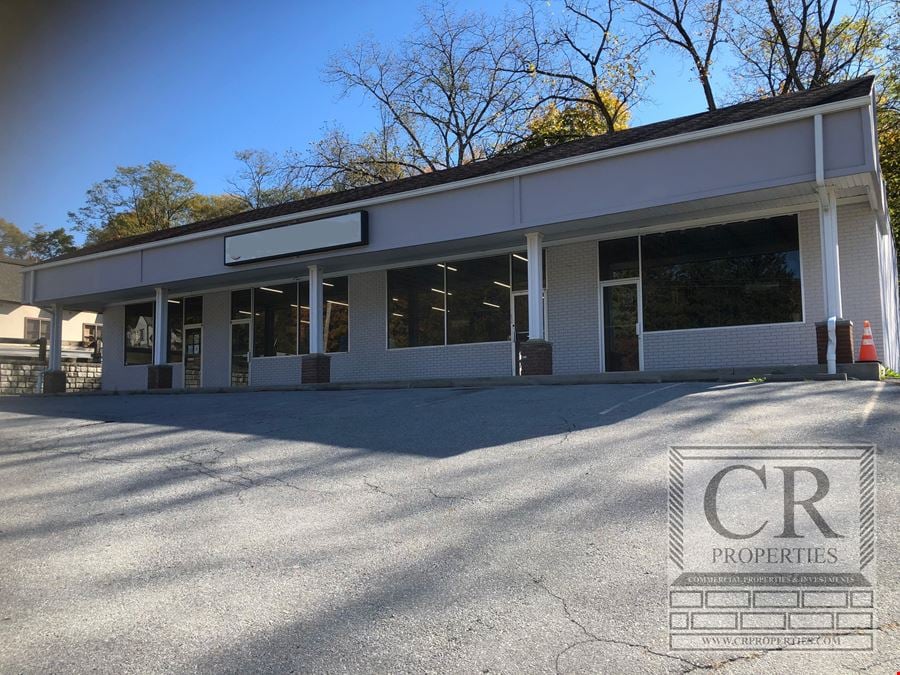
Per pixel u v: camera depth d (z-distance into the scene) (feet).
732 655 10.17
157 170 166.30
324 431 27.96
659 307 47.52
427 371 56.54
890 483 16.40
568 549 14.12
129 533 16.72
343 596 12.66
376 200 50.34
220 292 69.92
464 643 10.78
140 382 75.51
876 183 37.37
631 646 10.47
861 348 37.32
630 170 41.04
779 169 36.81
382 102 113.80
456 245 49.83
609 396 31.63
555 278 51.42
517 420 27.30
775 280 43.75
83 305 77.10
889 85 85.10
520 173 44.55
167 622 11.97
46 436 30.78
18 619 12.26
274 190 134.00
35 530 17.19
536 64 102.42
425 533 15.60
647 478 18.17
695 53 96.63
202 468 22.80
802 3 88.94
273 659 10.59
